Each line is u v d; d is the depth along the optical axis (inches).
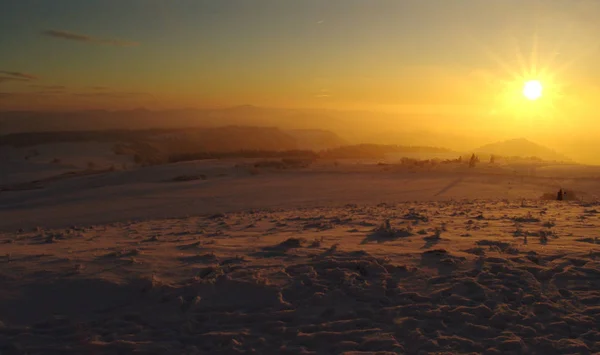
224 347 239.5
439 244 413.4
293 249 389.1
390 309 275.6
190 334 255.4
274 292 294.4
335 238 450.9
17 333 253.9
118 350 238.8
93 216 1286.9
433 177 2245.3
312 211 850.1
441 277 320.5
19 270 325.7
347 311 276.4
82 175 2679.6
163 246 417.1
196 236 492.4
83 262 345.1
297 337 248.1
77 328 258.8
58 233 557.0
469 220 579.2
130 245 432.1
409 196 1598.2
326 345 242.8
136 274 318.0
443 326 259.0
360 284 306.0
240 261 353.4
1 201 1797.5
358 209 865.5
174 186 2030.0
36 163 3582.7
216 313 273.4
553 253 377.4
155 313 274.1
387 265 336.5
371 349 237.8
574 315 268.8
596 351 231.8
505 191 1723.7
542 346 236.5
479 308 274.4
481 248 394.0
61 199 1754.4
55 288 296.8
